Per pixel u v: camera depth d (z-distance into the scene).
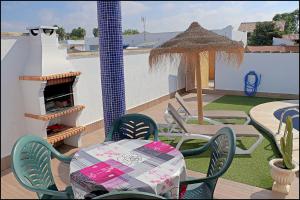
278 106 9.28
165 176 2.81
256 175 4.64
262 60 11.33
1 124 5.00
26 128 5.43
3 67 4.96
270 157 5.36
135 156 3.32
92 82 7.19
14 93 5.19
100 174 2.88
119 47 5.16
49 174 3.55
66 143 6.27
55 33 5.41
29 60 5.27
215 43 6.17
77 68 6.70
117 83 5.25
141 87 9.31
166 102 10.56
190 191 3.39
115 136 4.58
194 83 11.95
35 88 5.12
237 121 7.86
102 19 5.00
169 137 6.31
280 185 4.05
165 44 6.68
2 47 4.91
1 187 4.42
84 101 6.98
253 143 6.15
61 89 5.94
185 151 3.80
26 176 3.13
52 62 5.33
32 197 4.11
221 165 3.22
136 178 2.78
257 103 10.25
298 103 9.72
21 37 5.19
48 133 5.60
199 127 6.22
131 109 8.87
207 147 3.75
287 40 15.77
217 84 12.25
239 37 17.41
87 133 7.12
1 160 5.03
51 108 5.69
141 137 4.61
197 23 6.95
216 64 12.12
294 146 5.51
